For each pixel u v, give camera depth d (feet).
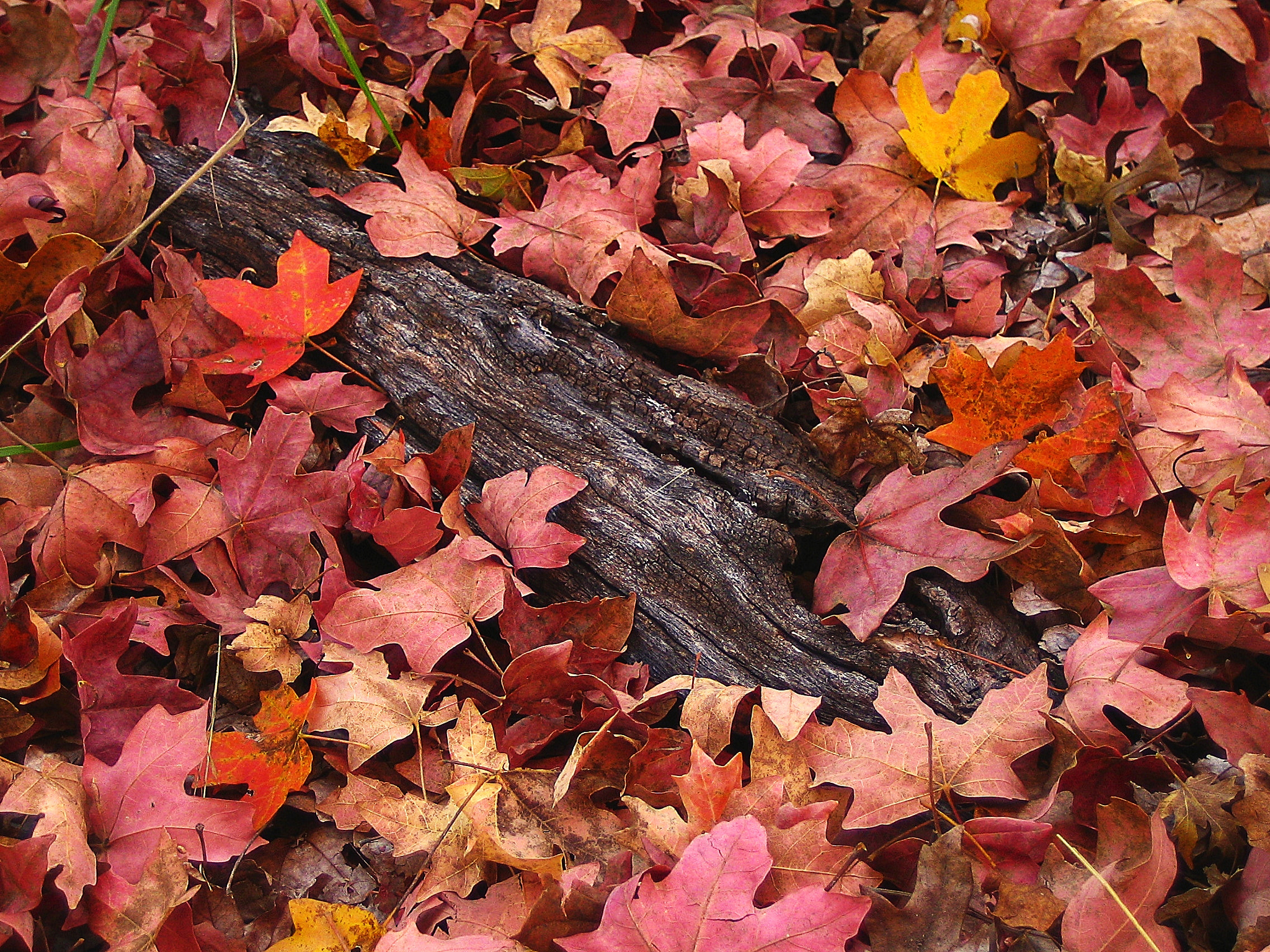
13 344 2.62
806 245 2.75
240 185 2.72
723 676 2.46
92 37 2.85
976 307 2.65
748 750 2.47
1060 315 2.68
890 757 2.34
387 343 2.62
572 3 2.84
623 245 2.64
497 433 2.57
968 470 2.41
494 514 2.49
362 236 2.68
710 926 2.19
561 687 2.41
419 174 2.71
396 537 2.46
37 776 2.31
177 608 2.49
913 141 2.70
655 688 2.40
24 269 2.58
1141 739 2.41
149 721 2.34
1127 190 2.68
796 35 2.86
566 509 2.52
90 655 2.39
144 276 2.69
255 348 2.59
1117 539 2.47
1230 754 2.31
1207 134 2.74
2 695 2.40
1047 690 2.35
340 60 2.85
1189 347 2.54
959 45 2.83
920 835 2.35
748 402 2.61
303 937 2.28
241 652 2.42
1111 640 2.38
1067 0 2.76
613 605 2.45
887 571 2.43
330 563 2.44
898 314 2.64
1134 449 2.44
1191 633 2.38
